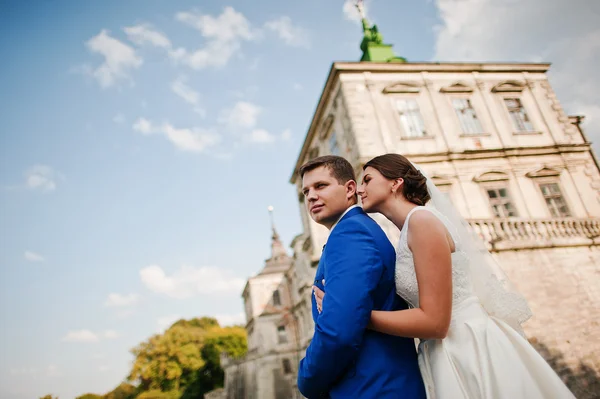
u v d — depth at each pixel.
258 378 31.64
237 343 52.09
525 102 17.52
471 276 2.00
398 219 1.98
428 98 16.52
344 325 1.51
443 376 1.64
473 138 16.05
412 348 1.87
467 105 16.91
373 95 15.95
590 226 12.74
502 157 15.82
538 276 11.21
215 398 40.59
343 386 1.64
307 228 21.16
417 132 15.74
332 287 1.63
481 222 11.62
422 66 16.84
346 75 16.17
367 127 15.16
